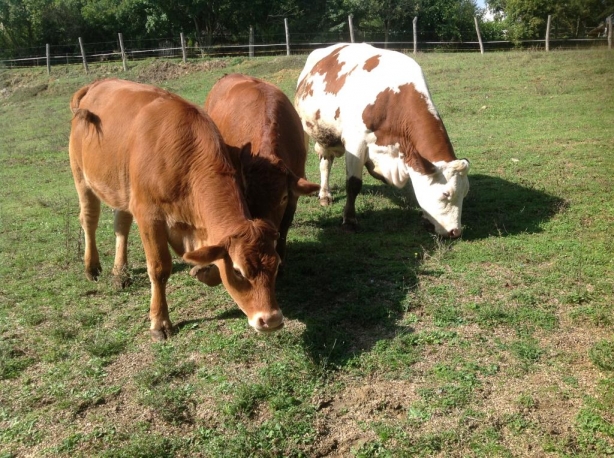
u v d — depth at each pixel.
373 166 6.97
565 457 3.33
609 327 4.58
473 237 6.62
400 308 5.07
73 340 4.88
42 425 3.83
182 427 3.78
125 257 6.06
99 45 35.59
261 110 5.52
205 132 4.52
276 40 35.66
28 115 20.53
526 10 25.02
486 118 13.36
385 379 4.14
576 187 7.96
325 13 37.62
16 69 30.41
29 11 34.88
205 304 5.40
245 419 3.80
